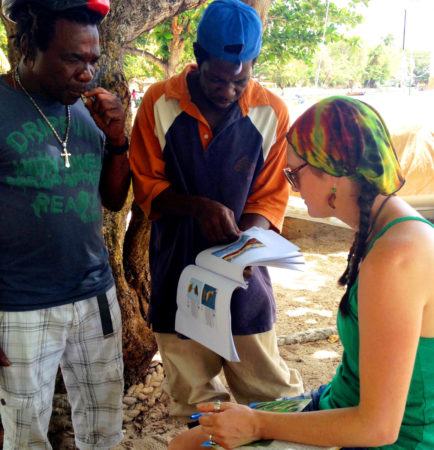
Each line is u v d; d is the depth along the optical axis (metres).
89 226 1.99
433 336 1.41
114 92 2.53
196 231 2.24
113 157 2.13
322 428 1.45
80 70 1.76
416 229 1.40
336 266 5.22
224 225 2.08
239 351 2.36
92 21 1.76
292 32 7.88
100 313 2.12
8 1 1.72
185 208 2.13
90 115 2.02
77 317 2.04
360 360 1.38
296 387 2.47
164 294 2.34
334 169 1.48
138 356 3.01
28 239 1.84
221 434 1.55
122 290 2.87
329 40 7.99
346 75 40.34
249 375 2.40
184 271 2.11
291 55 8.28
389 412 1.34
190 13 7.29
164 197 2.20
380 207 1.51
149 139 2.24
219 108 2.16
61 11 1.66
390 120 5.53
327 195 1.55
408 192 5.45
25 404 1.98
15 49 2.39
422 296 1.34
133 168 2.29
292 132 1.55
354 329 1.52
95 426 2.30
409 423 1.49
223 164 2.19
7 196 1.79
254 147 2.21
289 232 6.05
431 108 5.79
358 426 1.39
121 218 2.79
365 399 1.37
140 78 11.81
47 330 1.96
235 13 1.91
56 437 2.64
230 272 1.91
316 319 4.10
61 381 2.79
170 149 2.19
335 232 6.19
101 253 2.11
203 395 2.39
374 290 1.34
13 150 1.75
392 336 1.33
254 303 2.28
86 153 1.95
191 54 8.42
